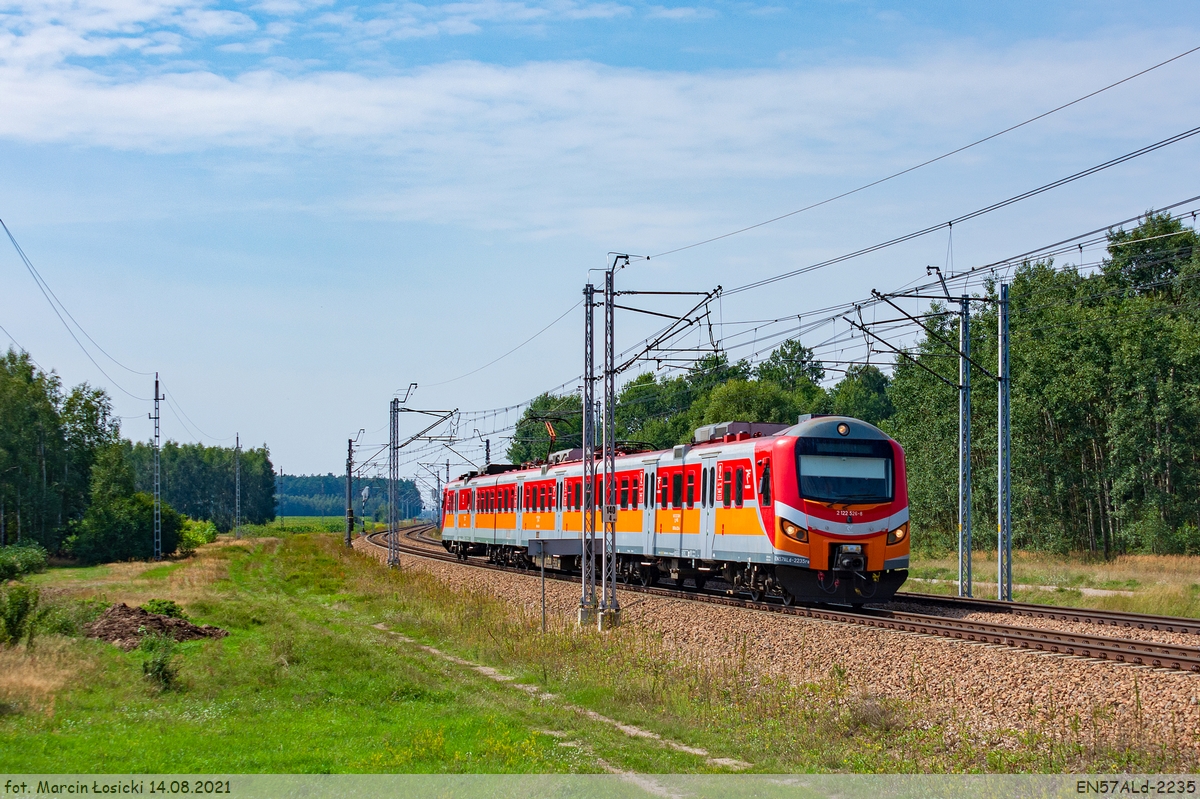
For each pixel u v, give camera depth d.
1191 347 45.34
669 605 26.73
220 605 30.97
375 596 33.84
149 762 11.82
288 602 33.94
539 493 41.28
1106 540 49.59
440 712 15.10
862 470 24.78
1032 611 24.27
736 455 26.73
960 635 19.53
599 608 24.62
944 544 52.81
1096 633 20.52
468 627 24.28
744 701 15.09
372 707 15.57
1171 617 21.83
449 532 55.47
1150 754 11.29
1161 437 45.97
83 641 20.86
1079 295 60.34
